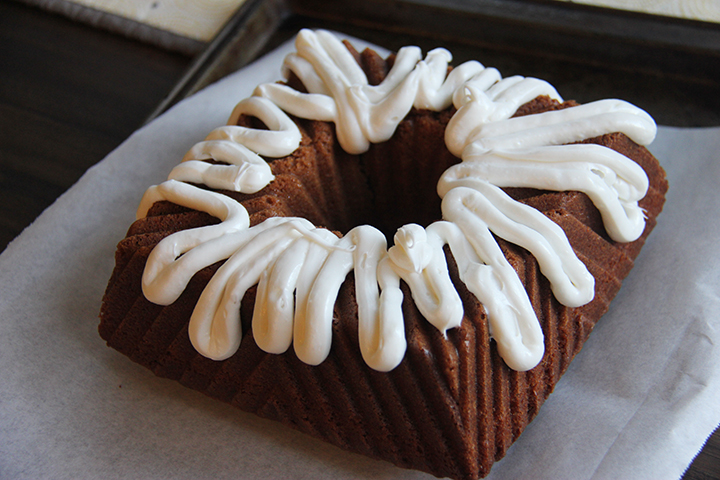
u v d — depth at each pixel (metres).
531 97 0.58
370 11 0.73
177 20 0.77
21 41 0.77
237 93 0.69
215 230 0.52
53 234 0.63
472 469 0.49
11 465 0.53
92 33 0.78
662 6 0.72
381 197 0.62
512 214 0.51
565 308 0.52
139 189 0.65
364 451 0.52
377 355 0.48
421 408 0.49
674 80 0.67
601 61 0.69
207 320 0.51
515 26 0.70
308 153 0.57
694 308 0.55
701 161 0.62
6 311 0.59
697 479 0.51
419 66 0.58
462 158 0.56
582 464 0.50
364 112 0.58
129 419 0.54
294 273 0.50
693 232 0.58
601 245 0.54
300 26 0.74
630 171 0.53
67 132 0.71
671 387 0.52
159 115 0.69
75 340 0.58
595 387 0.53
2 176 0.68
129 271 0.54
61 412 0.55
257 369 0.52
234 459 0.53
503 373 0.50
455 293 0.48
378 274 0.50
